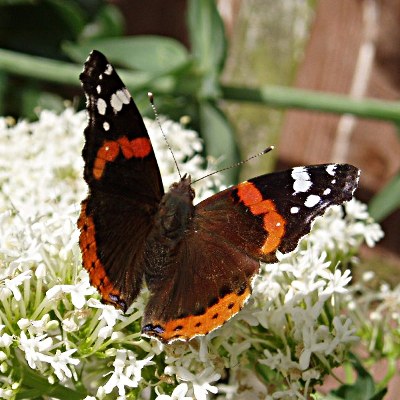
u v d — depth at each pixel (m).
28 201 0.25
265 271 0.22
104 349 0.21
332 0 0.35
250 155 0.36
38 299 0.21
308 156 0.35
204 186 0.26
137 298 0.21
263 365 0.22
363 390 0.22
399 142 0.33
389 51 0.33
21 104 0.36
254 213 0.20
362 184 0.33
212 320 0.19
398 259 0.32
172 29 0.39
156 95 0.31
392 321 0.26
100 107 0.20
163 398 0.20
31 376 0.21
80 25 0.37
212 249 0.20
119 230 0.20
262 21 0.37
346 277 0.21
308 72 0.35
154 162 0.21
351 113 0.31
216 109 0.31
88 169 0.20
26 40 0.37
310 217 0.20
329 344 0.21
